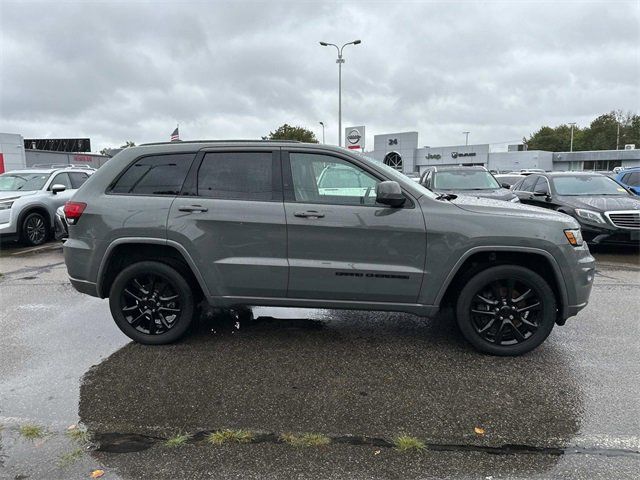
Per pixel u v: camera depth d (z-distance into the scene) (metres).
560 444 2.88
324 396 3.47
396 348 4.37
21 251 9.95
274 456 2.77
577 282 4.00
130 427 3.08
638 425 3.08
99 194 4.30
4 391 3.57
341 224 4.01
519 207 4.22
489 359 4.12
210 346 4.42
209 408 3.30
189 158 4.27
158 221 4.15
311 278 4.09
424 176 12.47
